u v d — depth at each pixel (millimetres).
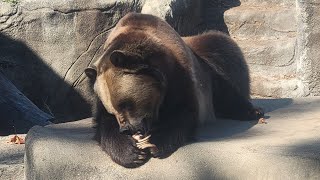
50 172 5238
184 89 5188
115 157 5074
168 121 5156
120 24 5348
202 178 4977
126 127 4918
